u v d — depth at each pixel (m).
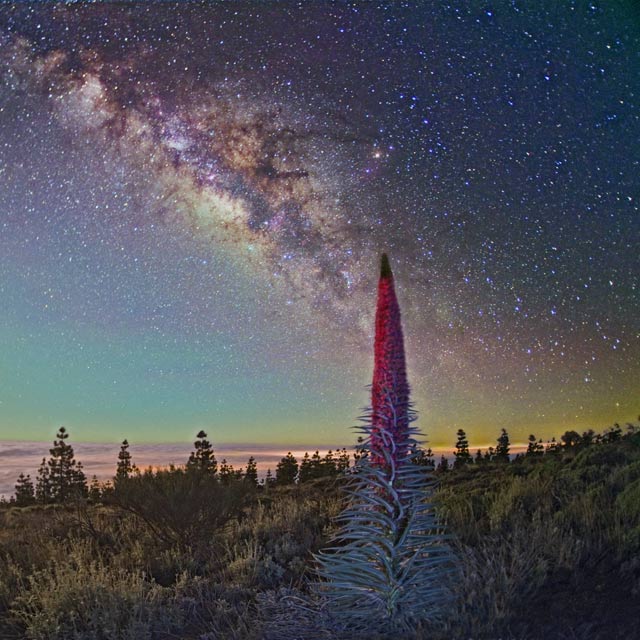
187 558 8.97
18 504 22.89
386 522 5.93
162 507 9.50
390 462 5.93
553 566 6.97
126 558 8.98
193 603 7.05
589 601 6.03
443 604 6.02
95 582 7.16
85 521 11.05
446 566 6.81
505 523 8.70
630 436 14.42
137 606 6.61
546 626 5.67
